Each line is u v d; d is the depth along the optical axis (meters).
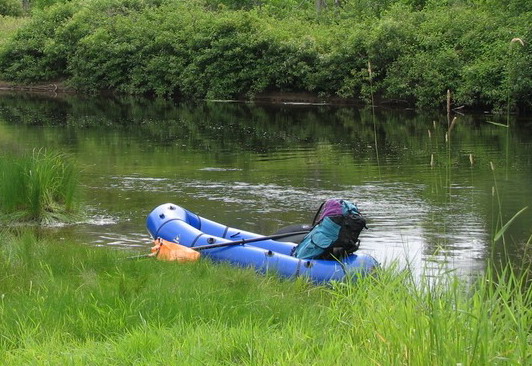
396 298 5.74
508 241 11.05
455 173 16.50
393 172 16.75
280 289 8.03
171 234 10.09
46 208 12.26
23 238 9.10
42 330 5.95
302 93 34.53
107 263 8.20
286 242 10.05
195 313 6.42
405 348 4.76
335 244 9.00
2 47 42.06
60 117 28.95
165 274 7.93
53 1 52.06
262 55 35.34
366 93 31.80
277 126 25.86
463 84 28.94
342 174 16.58
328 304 7.58
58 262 8.07
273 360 5.21
